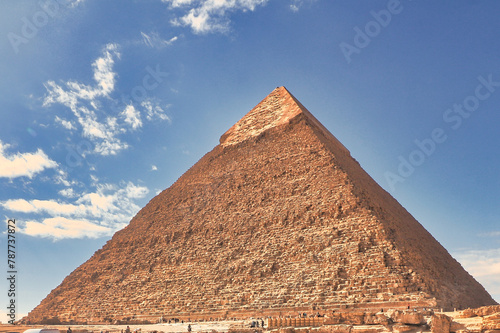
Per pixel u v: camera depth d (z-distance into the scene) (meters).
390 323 53.38
